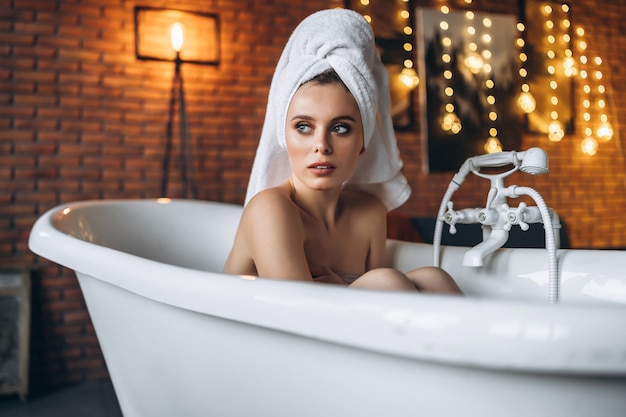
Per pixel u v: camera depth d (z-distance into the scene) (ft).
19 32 9.20
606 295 3.62
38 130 9.29
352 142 3.46
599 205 13.71
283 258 3.23
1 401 8.52
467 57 12.46
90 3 9.56
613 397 1.76
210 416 2.91
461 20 12.45
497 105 12.68
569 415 1.80
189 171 10.14
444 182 12.21
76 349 9.43
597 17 13.85
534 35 13.16
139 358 3.42
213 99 10.34
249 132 10.57
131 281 2.84
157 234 6.01
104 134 9.63
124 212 5.86
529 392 1.80
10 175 9.14
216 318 2.51
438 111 12.15
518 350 1.62
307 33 3.52
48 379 9.27
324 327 1.92
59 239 3.85
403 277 2.93
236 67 10.50
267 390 2.48
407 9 12.00
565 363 1.60
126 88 9.76
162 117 9.97
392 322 1.77
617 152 13.99
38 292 9.23
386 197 4.39
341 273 3.90
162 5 10.00
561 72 13.41
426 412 1.99
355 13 3.63
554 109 13.26
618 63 14.07
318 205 3.78
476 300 1.70
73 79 9.46
